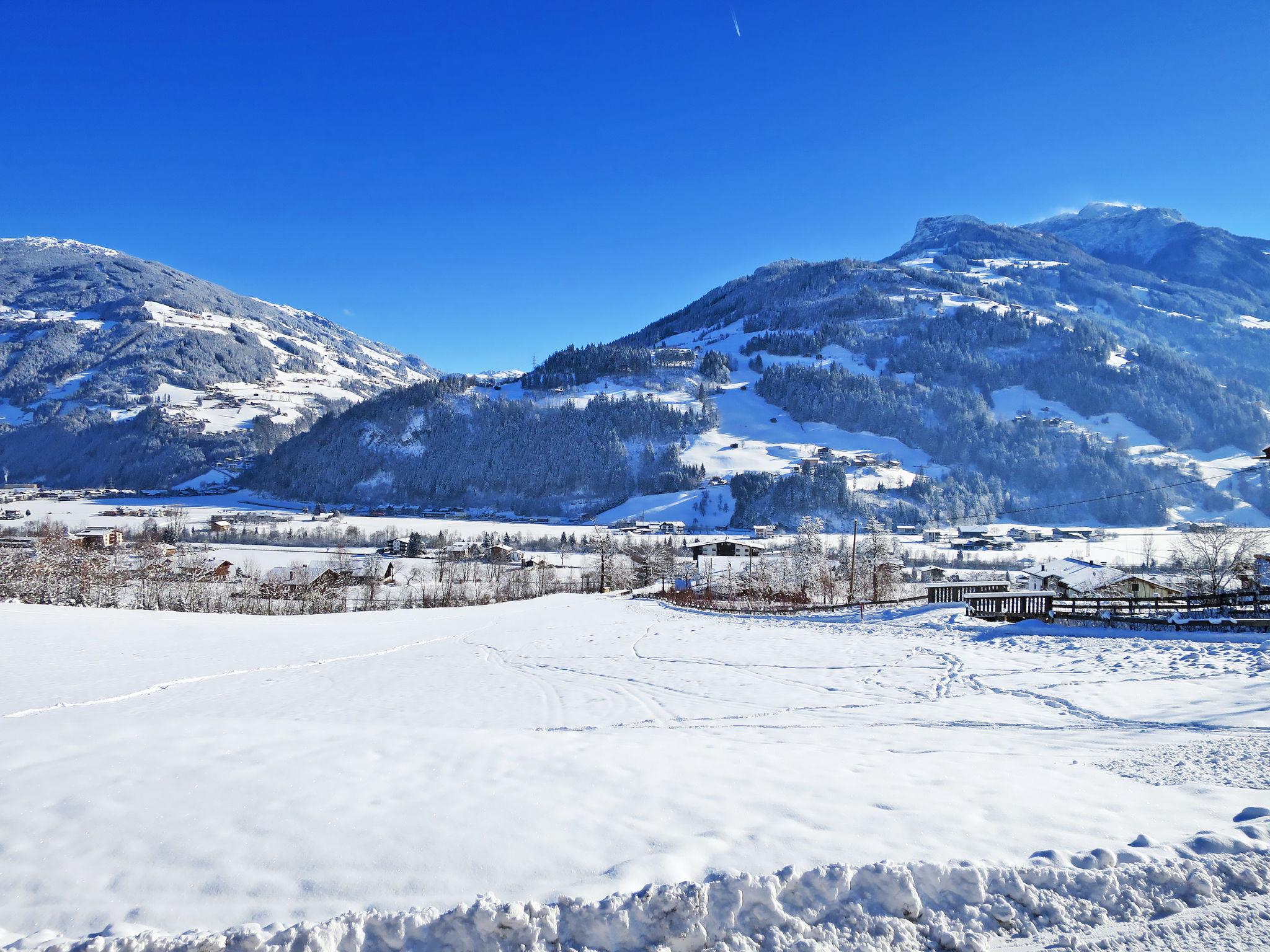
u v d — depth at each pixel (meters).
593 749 7.08
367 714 15.74
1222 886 4.23
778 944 3.76
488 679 22.58
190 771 5.76
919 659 22.41
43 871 4.14
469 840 4.55
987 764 7.09
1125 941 3.83
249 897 3.90
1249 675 14.36
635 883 3.97
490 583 75.81
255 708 16.72
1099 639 22.84
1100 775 6.62
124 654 27.95
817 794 5.64
